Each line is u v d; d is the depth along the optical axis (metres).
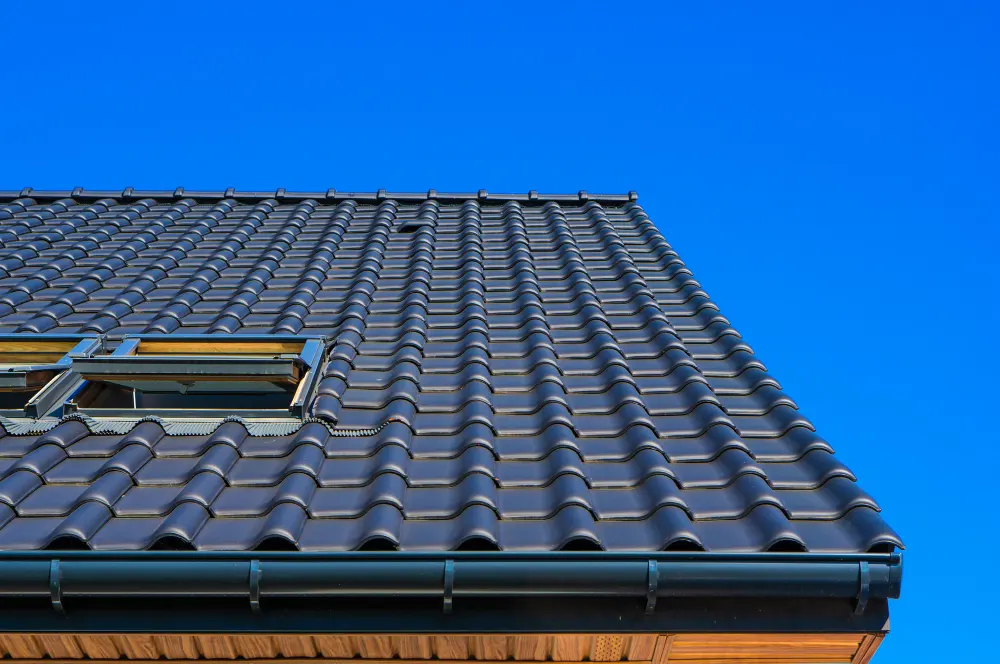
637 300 7.94
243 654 4.84
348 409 5.92
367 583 4.32
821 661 5.05
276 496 4.81
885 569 4.37
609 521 4.73
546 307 7.89
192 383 6.29
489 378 6.32
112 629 4.42
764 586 4.36
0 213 11.04
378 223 10.55
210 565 4.31
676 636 4.76
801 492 5.02
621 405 5.88
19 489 4.85
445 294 8.20
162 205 11.80
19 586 4.29
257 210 11.24
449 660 4.86
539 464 5.28
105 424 5.59
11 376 5.79
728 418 5.68
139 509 4.76
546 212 11.24
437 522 4.70
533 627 4.45
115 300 8.02
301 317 7.62
